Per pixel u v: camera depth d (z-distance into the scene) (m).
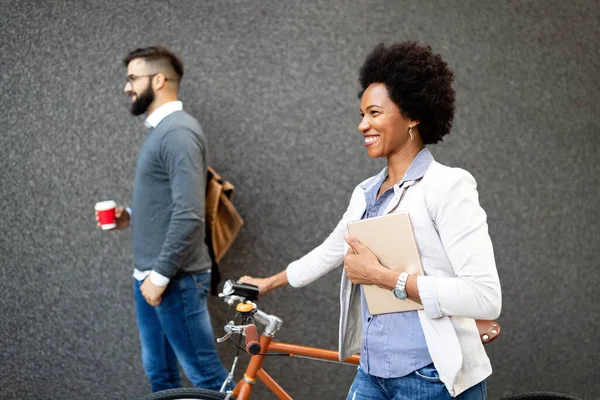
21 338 3.64
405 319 1.93
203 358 3.07
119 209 3.30
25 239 3.61
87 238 3.58
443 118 1.98
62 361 3.64
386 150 1.97
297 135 3.48
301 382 3.58
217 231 3.24
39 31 3.54
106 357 3.62
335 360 2.54
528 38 3.48
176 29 3.47
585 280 3.57
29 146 3.58
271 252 3.53
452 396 1.86
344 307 2.11
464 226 1.83
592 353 3.59
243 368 3.58
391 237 1.90
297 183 3.50
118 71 3.52
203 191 3.01
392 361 1.93
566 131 3.52
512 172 3.51
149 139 3.03
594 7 3.50
